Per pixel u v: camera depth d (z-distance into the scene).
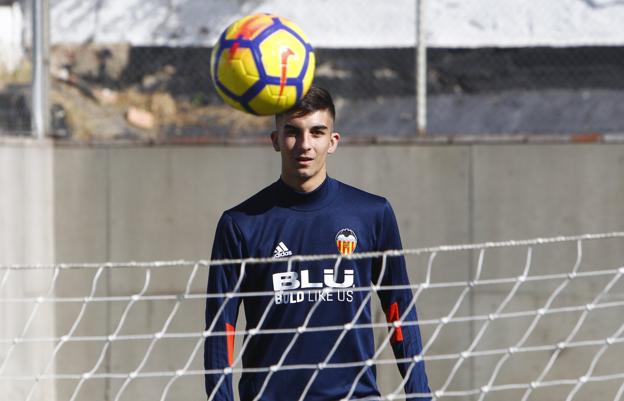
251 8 30.27
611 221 25.89
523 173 25.95
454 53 31.14
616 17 30.36
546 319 25.80
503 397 25.94
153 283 25.97
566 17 30.34
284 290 12.14
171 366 25.94
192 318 26.00
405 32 30.22
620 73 30.95
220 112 30.09
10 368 23.20
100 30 30.27
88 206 26.06
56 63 30.00
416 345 12.41
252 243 12.21
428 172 25.97
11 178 23.55
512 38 30.34
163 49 30.50
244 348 12.43
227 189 26.00
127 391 26.03
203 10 30.20
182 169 26.02
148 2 30.17
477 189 25.98
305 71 12.67
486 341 25.81
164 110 29.95
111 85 30.23
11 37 31.56
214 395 11.97
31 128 26.25
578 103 30.83
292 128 12.10
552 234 25.94
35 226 24.94
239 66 12.57
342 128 29.95
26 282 24.36
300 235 12.23
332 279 12.19
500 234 25.95
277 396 12.16
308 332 12.12
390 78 30.56
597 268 25.83
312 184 12.32
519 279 12.58
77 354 25.91
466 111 30.62
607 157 25.89
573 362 25.75
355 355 12.21
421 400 12.27
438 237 25.95
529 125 30.59
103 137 28.34
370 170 25.98
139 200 25.98
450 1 30.31
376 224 12.48
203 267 25.97
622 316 25.72
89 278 26.02
